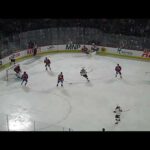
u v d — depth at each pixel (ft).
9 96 107.65
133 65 134.10
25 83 114.21
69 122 92.32
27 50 141.38
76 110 98.89
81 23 161.99
